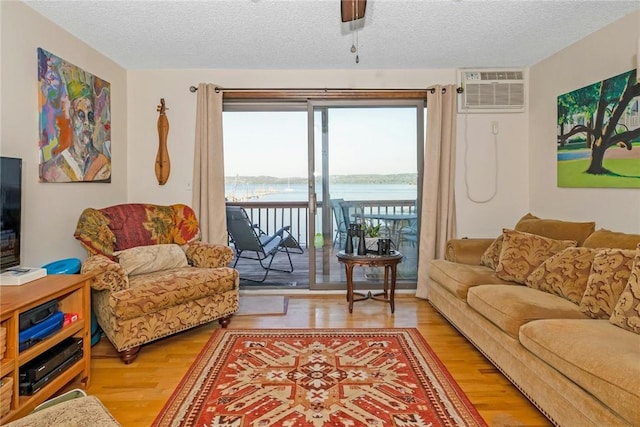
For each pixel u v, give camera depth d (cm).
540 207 371
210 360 246
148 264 292
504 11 263
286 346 268
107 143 340
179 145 383
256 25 282
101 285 236
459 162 390
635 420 125
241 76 383
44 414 119
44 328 182
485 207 393
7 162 202
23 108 241
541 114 366
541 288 236
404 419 183
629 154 265
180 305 269
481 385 214
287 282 462
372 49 331
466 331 261
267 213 581
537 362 178
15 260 210
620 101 272
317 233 403
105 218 295
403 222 402
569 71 326
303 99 389
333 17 270
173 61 357
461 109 385
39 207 256
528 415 185
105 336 286
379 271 404
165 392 208
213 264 314
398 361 244
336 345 269
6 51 228
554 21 278
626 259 195
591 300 198
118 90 362
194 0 245
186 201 385
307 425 178
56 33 273
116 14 262
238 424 179
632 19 263
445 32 296
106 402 198
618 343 154
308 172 395
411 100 394
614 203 280
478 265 317
